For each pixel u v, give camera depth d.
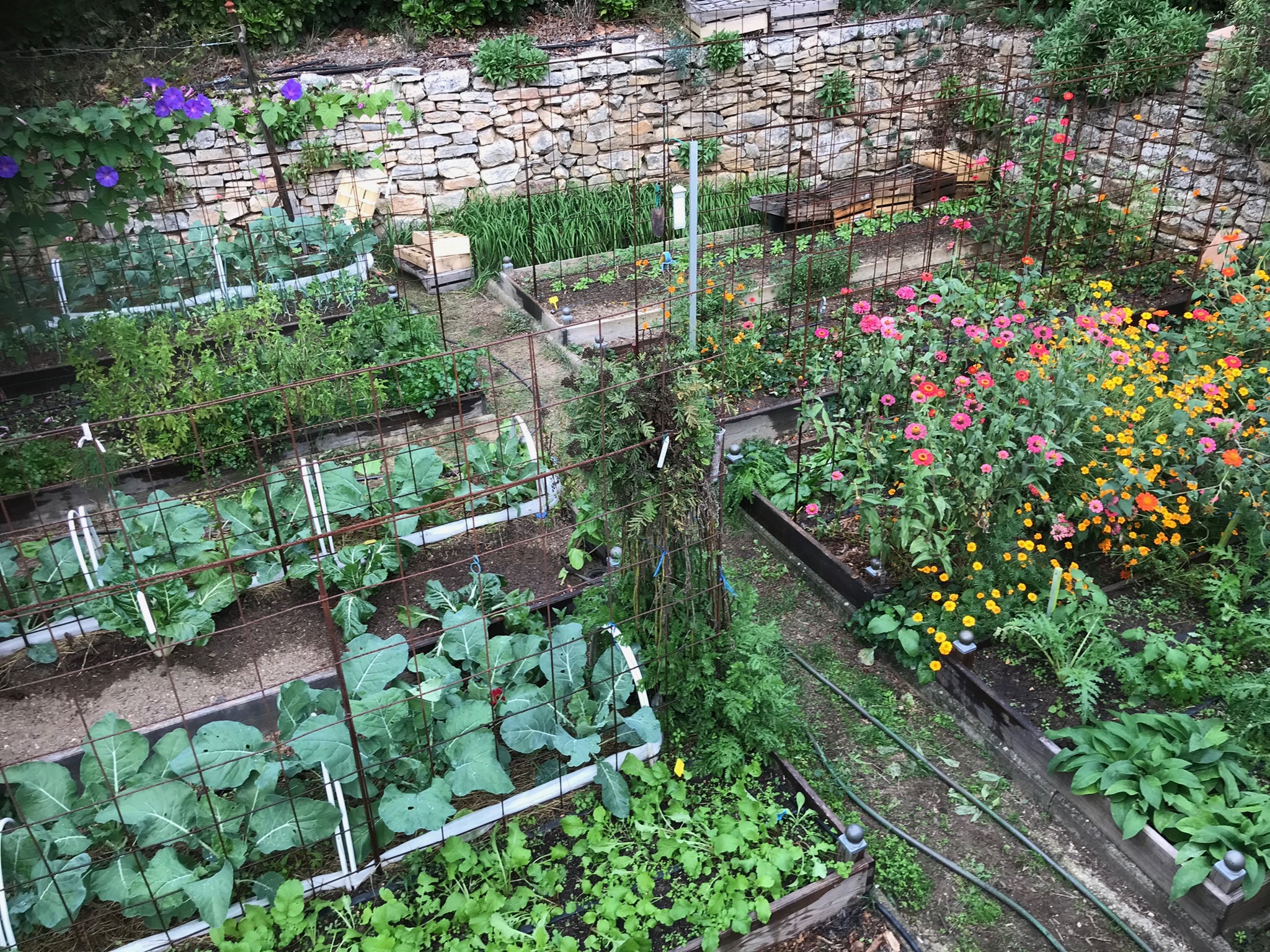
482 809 3.99
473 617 4.48
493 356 8.38
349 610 4.93
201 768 3.66
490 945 3.52
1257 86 7.80
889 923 3.80
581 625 4.43
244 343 7.12
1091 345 5.73
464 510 5.82
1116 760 4.06
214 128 9.77
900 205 10.20
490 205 10.43
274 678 4.70
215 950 3.59
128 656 4.62
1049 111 8.47
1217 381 5.66
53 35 8.82
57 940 3.58
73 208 6.95
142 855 3.66
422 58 10.89
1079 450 5.34
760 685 4.31
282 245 9.11
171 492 6.56
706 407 4.15
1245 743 4.14
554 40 11.42
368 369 5.16
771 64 11.39
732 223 10.62
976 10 11.62
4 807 3.72
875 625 5.02
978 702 4.60
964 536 5.15
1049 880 3.97
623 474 4.07
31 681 4.69
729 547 6.06
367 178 10.51
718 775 4.28
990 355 5.72
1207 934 3.65
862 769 4.51
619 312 8.52
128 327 6.94
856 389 6.09
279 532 5.44
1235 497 5.21
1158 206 8.35
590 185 11.37
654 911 3.61
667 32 11.51
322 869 3.86
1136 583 5.27
